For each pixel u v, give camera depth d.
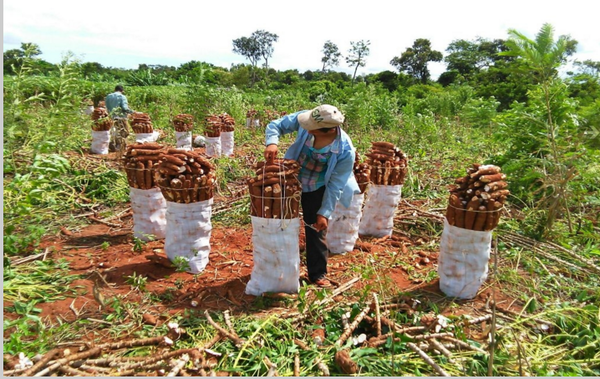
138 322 2.98
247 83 40.94
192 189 3.68
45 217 5.09
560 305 3.45
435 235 5.03
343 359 2.47
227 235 4.90
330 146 3.33
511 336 2.95
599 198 5.44
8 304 3.07
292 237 3.33
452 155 9.74
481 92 21.11
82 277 3.61
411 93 27.92
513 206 6.11
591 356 2.80
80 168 7.05
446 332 2.88
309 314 3.10
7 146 4.63
